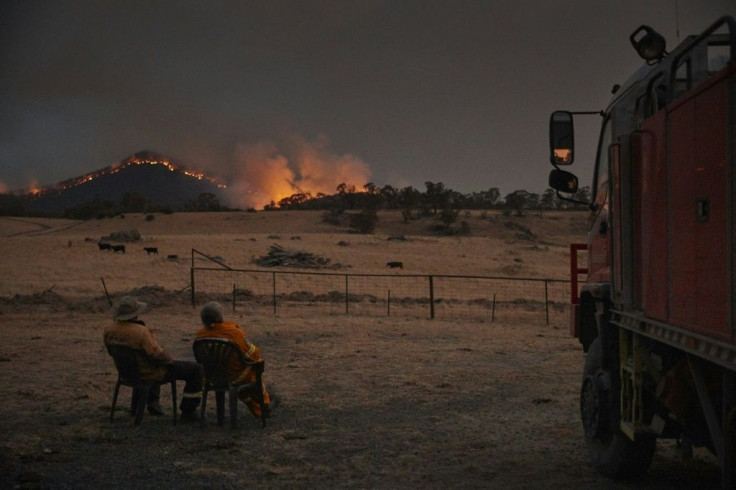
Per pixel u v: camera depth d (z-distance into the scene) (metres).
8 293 27.61
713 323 3.58
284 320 18.34
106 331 7.25
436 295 34.31
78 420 7.47
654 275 4.53
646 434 5.16
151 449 6.40
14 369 10.58
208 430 7.16
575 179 6.94
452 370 10.84
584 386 6.15
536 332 16.72
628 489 5.36
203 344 7.07
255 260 54.25
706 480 5.60
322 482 5.50
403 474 5.72
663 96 5.22
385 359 11.92
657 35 4.93
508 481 5.54
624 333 5.28
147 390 7.25
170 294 23.34
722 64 4.96
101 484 5.37
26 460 5.96
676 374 4.33
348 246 74.69
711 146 3.64
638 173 4.93
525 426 7.38
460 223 168.50
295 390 9.27
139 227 162.62
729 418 3.39
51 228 166.25
